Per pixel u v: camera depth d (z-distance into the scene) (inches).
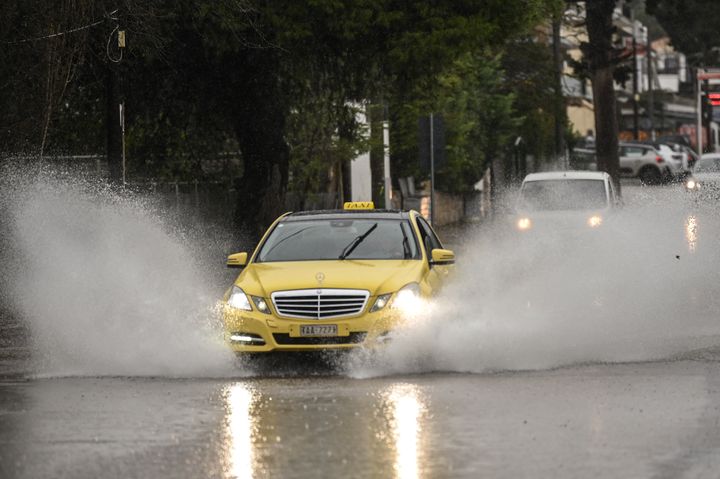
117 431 943.0
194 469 812.0
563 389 1111.0
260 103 2709.2
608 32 4655.5
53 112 2197.3
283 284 1280.8
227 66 2694.4
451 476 784.3
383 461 826.8
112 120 2240.4
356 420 971.9
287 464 821.2
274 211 2736.2
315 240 1400.1
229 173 3122.5
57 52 2022.6
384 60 2640.3
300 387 1147.3
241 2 2480.3
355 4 2541.8
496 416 983.6
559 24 5723.4
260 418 986.1
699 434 908.0
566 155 5949.8
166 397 1098.7
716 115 5910.4
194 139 2984.7
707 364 1259.8
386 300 1269.7
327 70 2743.6
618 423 951.0
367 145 3243.1
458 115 4308.6
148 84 2780.5
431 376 1210.0
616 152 4667.8
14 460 845.2
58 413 1023.0
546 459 831.1
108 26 2272.4
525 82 5654.5
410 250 1380.4
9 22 1959.9
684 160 7062.0
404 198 4333.2
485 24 2600.9
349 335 1261.1
